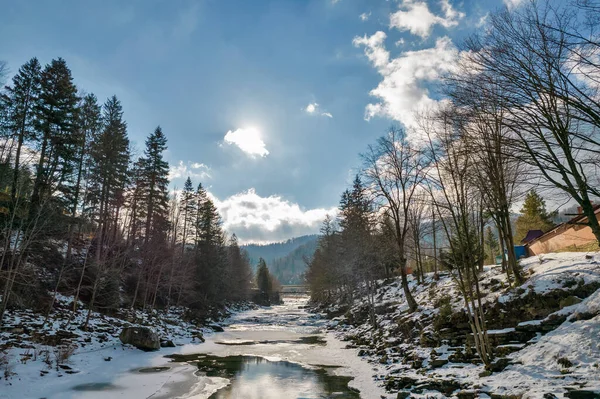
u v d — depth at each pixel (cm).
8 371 1212
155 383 1381
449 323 1673
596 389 762
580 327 1091
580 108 857
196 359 1925
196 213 5425
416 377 1230
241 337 2950
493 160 1311
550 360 1028
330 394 1234
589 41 826
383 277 4578
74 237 3114
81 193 3095
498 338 1369
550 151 931
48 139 2580
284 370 1647
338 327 3353
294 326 3966
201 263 4884
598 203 2048
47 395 1143
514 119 987
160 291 3981
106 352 1791
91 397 1161
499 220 2042
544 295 1448
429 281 2941
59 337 1778
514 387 910
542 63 897
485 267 2631
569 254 1878
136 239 3478
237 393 1265
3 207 1983
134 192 3941
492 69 958
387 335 2139
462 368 1249
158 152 4469
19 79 2594
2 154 2189
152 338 2075
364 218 4016
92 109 3353
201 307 4584
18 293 2047
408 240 3488
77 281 2664
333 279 4616
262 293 9712
